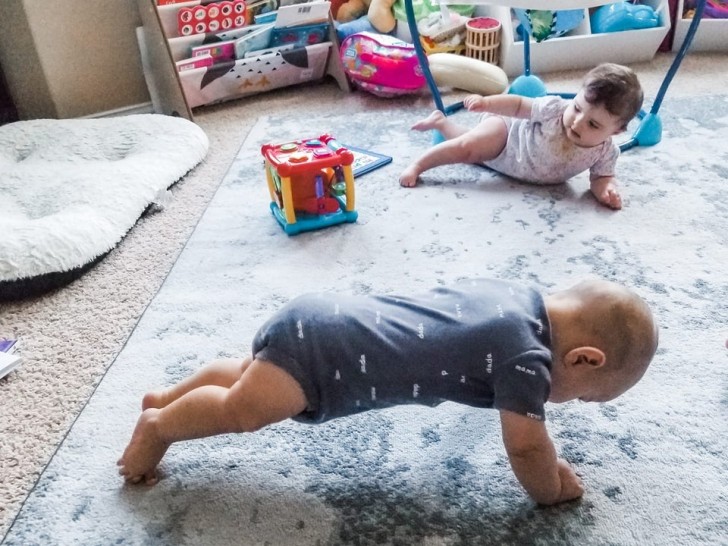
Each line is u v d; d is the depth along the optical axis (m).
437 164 1.64
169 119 1.84
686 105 1.93
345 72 2.23
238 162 1.76
